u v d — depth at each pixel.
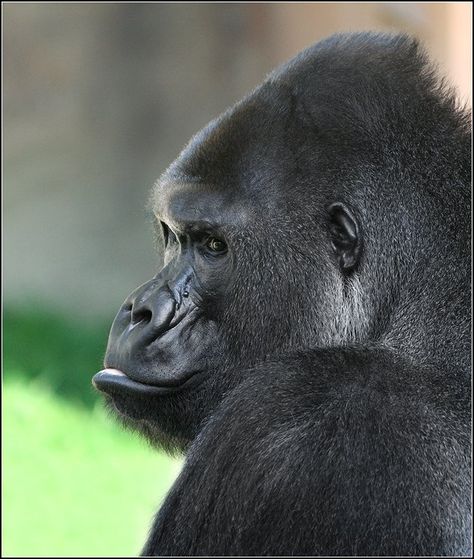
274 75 14.38
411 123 13.62
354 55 14.05
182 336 13.87
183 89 48.69
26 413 33.09
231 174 13.80
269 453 11.70
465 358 12.43
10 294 45.81
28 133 48.97
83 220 47.75
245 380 12.77
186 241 14.12
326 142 13.59
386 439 11.44
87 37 49.03
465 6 32.66
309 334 13.52
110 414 14.88
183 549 11.97
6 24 48.88
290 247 13.55
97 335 40.88
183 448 14.48
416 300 13.02
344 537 11.06
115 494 29.89
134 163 48.69
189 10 48.53
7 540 27.38
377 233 13.35
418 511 11.12
